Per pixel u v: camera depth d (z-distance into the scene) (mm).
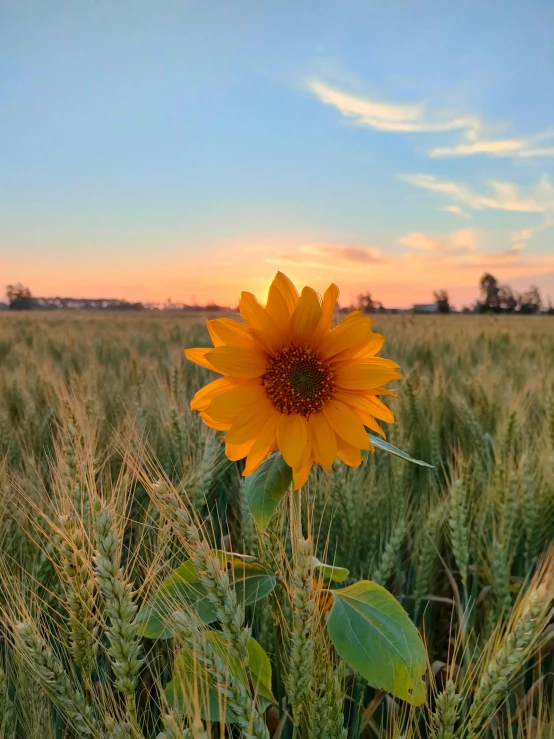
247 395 375
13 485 614
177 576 415
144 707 521
